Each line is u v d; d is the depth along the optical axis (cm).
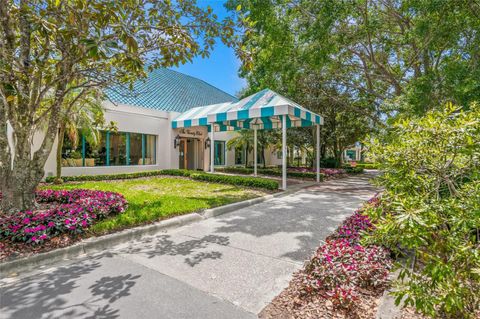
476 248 199
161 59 512
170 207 620
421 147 239
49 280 312
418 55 969
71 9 348
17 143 502
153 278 321
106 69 501
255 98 1127
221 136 2122
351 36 995
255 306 263
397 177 255
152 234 494
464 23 695
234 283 310
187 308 259
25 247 375
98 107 1006
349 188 1129
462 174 236
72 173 1173
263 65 1124
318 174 1359
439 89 771
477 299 205
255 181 1048
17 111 497
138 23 457
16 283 305
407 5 797
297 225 552
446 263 196
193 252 405
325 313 242
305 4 917
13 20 439
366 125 1861
